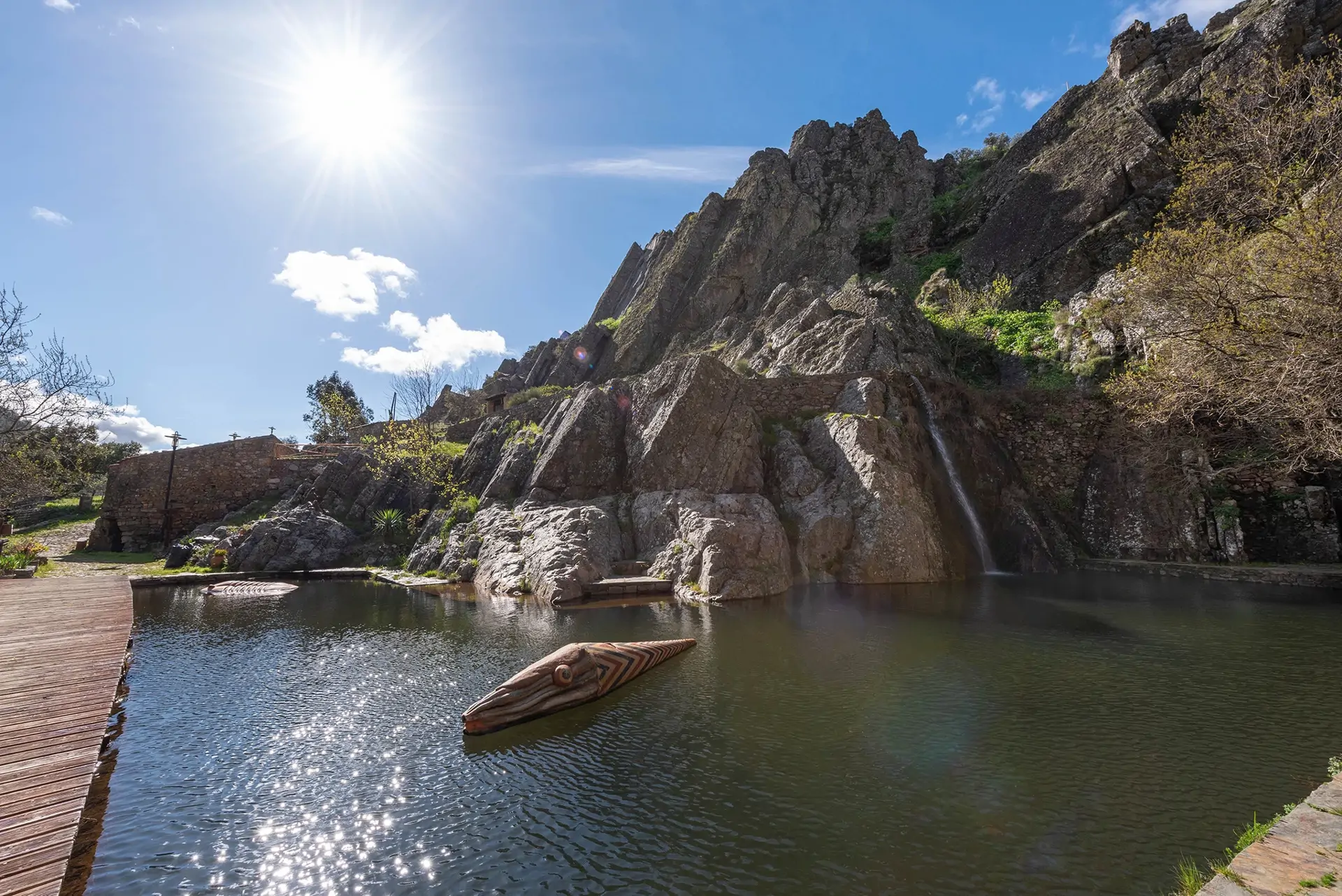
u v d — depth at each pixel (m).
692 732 8.43
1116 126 43.03
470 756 7.87
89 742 7.18
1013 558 24.03
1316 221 15.08
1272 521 21.95
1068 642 12.63
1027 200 45.91
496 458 31.92
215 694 10.38
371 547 29.34
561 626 15.09
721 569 18.86
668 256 70.12
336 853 5.79
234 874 5.48
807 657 11.88
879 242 57.16
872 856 5.50
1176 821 5.90
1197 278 16.39
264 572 26.44
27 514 46.56
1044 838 5.70
